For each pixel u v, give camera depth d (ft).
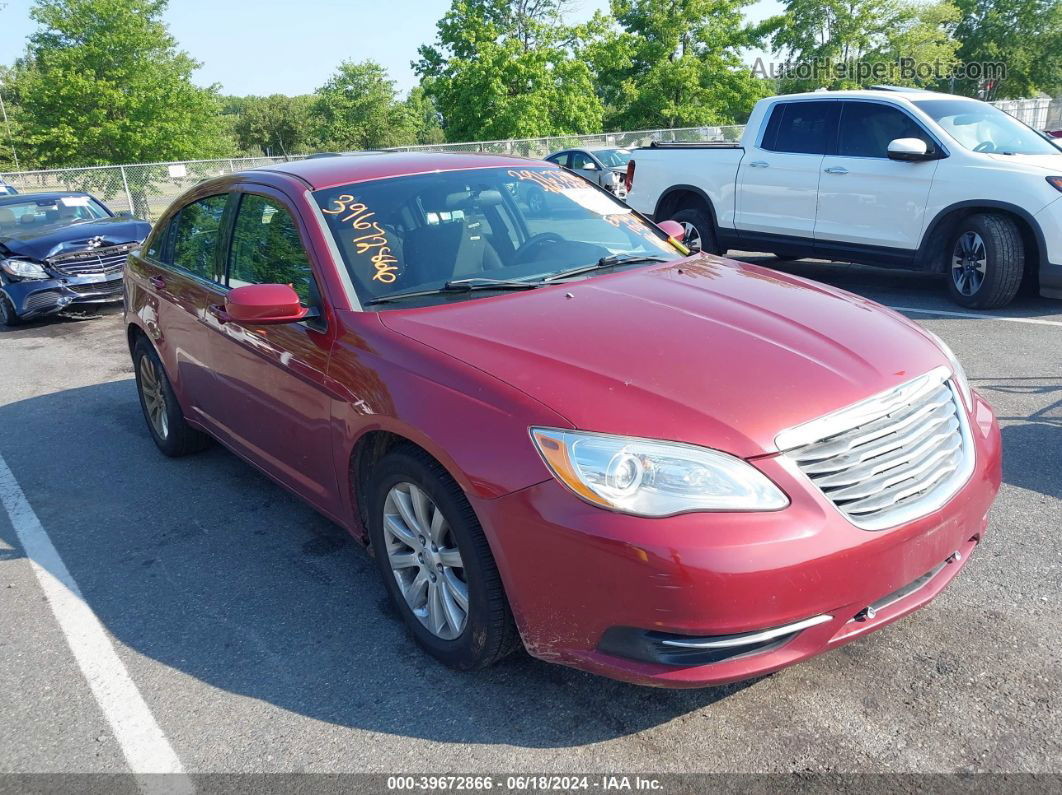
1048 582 10.59
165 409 16.76
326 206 11.80
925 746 8.02
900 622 9.97
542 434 7.96
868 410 8.22
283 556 12.76
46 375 25.17
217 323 13.17
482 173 13.28
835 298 10.94
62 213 37.50
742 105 136.15
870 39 135.64
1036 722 8.23
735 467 7.59
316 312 10.91
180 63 125.18
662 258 12.67
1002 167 23.58
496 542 8.19
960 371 9.97
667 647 7.62
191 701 9.49
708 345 9.02
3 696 9.86
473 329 9.66
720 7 132.67
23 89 121.49
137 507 14.92
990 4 165.48
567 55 121.39
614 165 61.67
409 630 10.46
